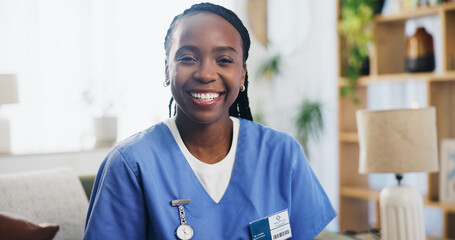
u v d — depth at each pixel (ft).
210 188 4.03
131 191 3.83
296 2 15.46
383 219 6.44
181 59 3.76
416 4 10.23
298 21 15.49
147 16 12.91
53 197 6.23
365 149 6.39
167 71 4.08
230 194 4.07
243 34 3.99
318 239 5.91
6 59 11.41
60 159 11.33
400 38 11.19
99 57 12.41
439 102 10.23
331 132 15.47
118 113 12.58
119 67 12.62
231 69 3.81
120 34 12.62
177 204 3.89
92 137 12.17
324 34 15.60
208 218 3.95
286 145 4.43
